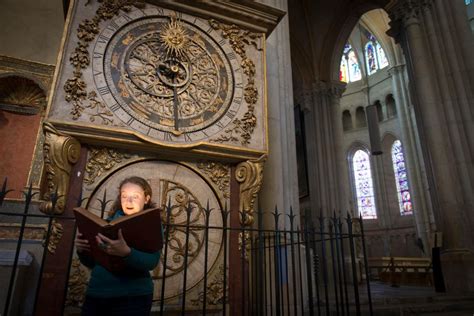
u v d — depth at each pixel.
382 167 22.17
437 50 8.86
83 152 2.69
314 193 14.81
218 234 2.95
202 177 3.04
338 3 15.22
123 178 2.77
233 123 3.18
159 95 2.96
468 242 7.55
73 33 2.80
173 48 3.13
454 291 7.35
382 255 20.39
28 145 6.17
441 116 8.41
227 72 3.33
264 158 3.17
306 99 16.06
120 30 3.01
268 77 5.16
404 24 9.53
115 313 1.78
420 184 19.11
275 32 5.57
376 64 24.00
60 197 2.44
